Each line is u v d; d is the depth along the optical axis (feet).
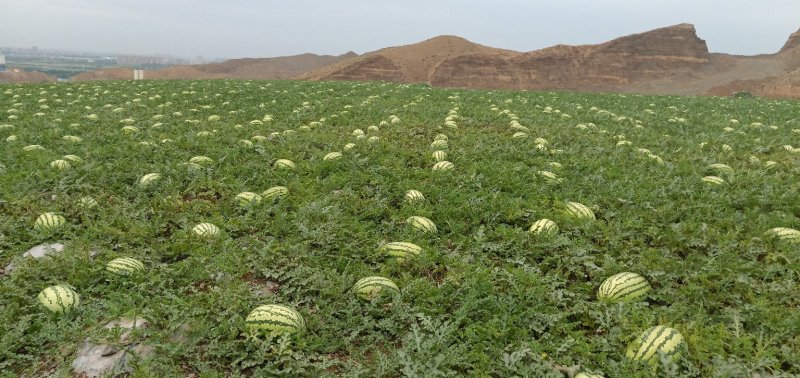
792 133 54.03
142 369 15.15
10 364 16.28
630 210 28.04
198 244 23.77
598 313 18.29
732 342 16.58
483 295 19.66
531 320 18.04
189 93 79.71
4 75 365.20
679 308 18.39
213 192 31.45
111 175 32.81
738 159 42.29
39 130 47.98
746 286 20.06
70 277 20.84
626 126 56.44
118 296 19.29
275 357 16.44
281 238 25.14
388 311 19.04
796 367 15.79
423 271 22.25
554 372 15.19
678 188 31.19
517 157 39.37
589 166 36.52
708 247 23.93
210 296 19.48
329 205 28.53
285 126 51.67
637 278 19.90
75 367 16.19
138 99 71.26
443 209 27.43
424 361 15.89
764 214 27.27
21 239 24.77
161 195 29.99
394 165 36.37
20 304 19.49
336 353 17.48
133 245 24.52
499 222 27.12
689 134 53.21
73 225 25.63
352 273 21.65
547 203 29.25
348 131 50.62
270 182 32.94
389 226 26.43
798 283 20.45
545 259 22.48
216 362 16.34
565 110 69.87
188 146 41.22
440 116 59.41
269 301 19.40
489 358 16.01
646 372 15.05
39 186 30.55
